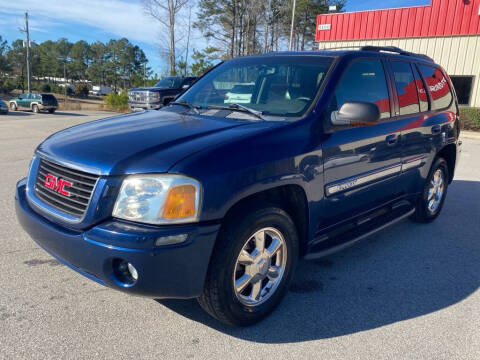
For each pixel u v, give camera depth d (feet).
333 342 8.75
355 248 14.14
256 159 8.46
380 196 12.80
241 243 8.31
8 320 8.96
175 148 8.20
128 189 7.63
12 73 407.44
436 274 12.26
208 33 156.97
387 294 10.93
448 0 64.23
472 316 10.00
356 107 9.68
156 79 113.80
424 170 15.05
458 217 17.93
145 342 8.45
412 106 14.01
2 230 14.14
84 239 7.75
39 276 11.01
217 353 8.21
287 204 9.91
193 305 9.98
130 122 10.51
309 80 11.02
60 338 8.43
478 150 39.93
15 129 49.57
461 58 64.69
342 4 162.20
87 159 8.20
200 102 12.30
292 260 9.77
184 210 7.55
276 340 8.75
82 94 349.20
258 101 11.27
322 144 9.96
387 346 8.68
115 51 498.69
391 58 13.47
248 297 9.11
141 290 7.61
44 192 9.04
